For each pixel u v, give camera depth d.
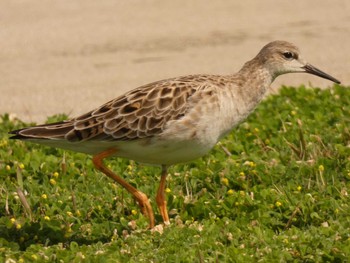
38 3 28.17
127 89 20.61
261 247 11.24
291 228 11.89
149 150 12.08
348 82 20.45
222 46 23.86
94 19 26.56
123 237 11.87
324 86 20.33
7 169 14.16
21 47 24.23
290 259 10.87
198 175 13.76
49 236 12.05
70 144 12.00
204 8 27.81
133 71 22.00
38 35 25.11
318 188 13.20
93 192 13.51
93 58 23.23
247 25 25.75
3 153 14.92
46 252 11.35
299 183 13.43
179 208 12.96
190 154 12.22
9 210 13.02
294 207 12.37
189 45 24.06
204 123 12.02
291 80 21.08
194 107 11.97
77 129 11.90
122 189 13.51
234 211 12.59
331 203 12.43
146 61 22.83
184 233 11.66
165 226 11.99
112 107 12.03
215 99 12.10
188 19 26.52
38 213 12.77
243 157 14.54
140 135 11.93
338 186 13.20
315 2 28.08
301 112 16.58
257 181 13.66
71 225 12.37
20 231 12.18
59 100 20.02
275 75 13.28
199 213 12.68
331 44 23.59
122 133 11.91
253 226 11.89
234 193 13.05
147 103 11.99
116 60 22.95
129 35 25.05
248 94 12.68
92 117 11.99
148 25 26.00
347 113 16.30
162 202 12.53
